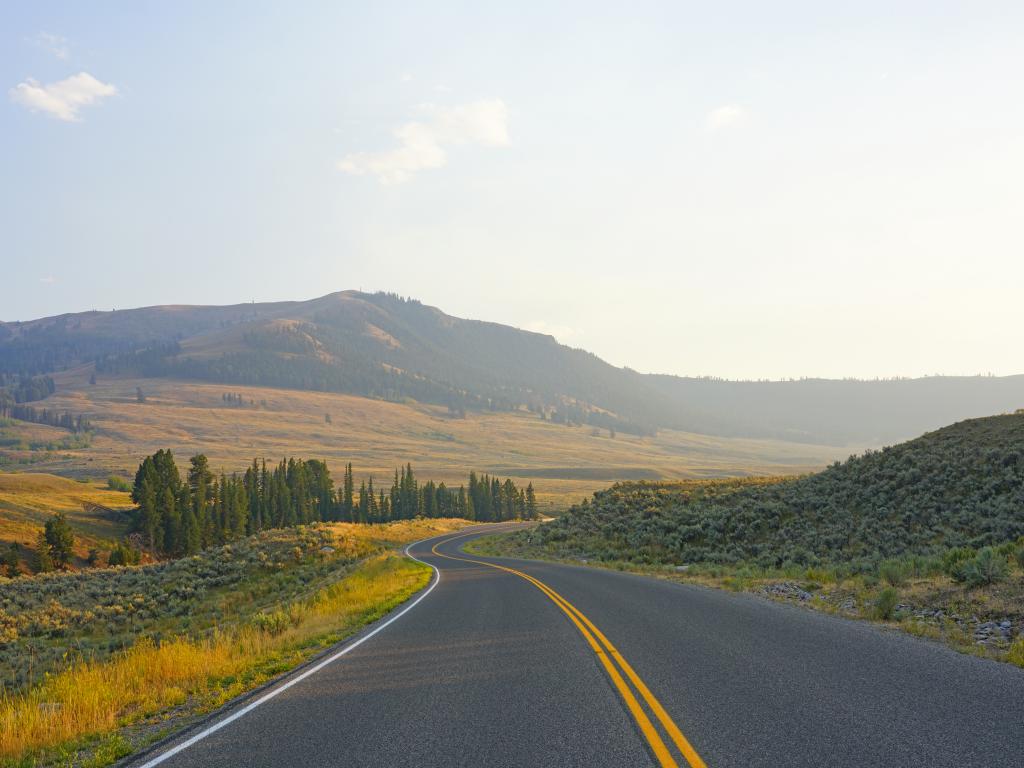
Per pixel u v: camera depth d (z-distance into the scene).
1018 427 34.59
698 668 8.43
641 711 6.61
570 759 5.38
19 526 98.94
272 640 12.87
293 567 43.78
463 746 5.83
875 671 8.03
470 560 41.28
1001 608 11.23
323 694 8.07
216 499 117.19
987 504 25.88
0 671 19.98
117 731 7.32
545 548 44.81
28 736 7.12
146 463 111.44
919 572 16.58
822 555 26.70
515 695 7.52
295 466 142.25
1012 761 5.07
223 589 40.22
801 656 8.98
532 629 12.39
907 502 29.66
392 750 5.82
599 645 10.34
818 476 41.12
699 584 20.38
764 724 6.08
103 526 113.25
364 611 17.34
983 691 7.05
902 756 5.22
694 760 5.23
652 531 38.66
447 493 154.00
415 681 8.54
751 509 36.81
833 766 5.04
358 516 136.12
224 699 8.30
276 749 6.01
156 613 35.22
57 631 32.38
